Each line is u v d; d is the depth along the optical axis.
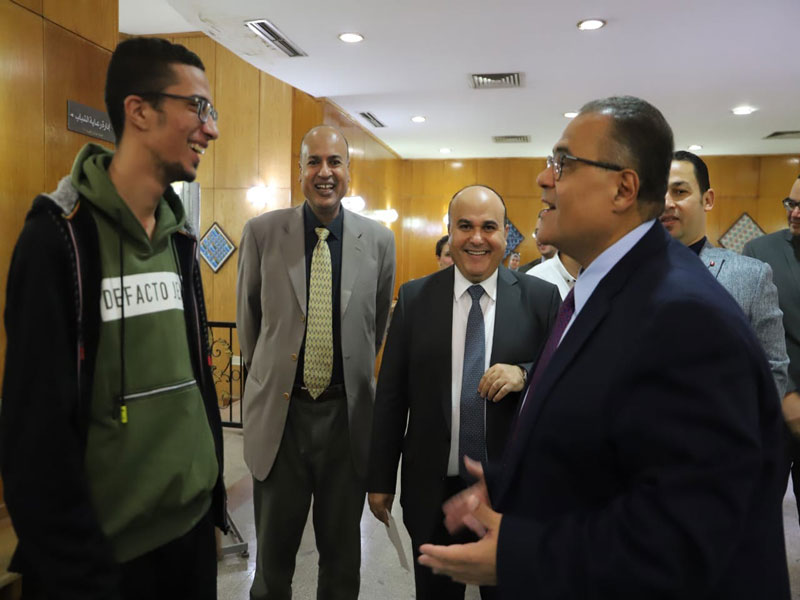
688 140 7.74
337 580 1.92
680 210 1.65
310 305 1.89
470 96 5.77
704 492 0.65
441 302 1.58
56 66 2.52
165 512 1.07
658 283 0.78
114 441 0.99
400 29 4.00
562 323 1.01
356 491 1.92
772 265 2.32
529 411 0.86
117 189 1.03
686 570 0.65
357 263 1.96
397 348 1.65
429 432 1.52
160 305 1.08
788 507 3.23
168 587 1.14
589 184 0.86
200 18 3.84
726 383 0.68
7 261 2.32
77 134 2.64
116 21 2.87
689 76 4.98
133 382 1.02
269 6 3.64
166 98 0.99
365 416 1.94
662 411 0.70
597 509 0.79
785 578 0.76
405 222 9.79
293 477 1.89
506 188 9.45
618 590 0.68
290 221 1.96
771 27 3.88
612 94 5.59
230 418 4.69
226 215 5.98
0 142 2.28
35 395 0.86
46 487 0.85
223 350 6.01
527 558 0.74
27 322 0.86
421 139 8.06
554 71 4.90
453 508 0.91
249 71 5.85
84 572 0.87
